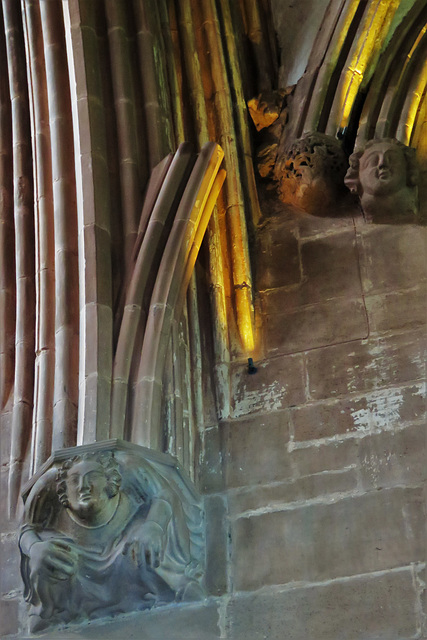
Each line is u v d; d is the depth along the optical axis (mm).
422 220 9586
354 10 10211
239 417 8977
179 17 10688
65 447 8375
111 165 9391
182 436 8703
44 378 8930
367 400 8711
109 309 8719
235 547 8336
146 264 8867
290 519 8336
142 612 8133
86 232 9016
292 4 11008
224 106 10336
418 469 8258
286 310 9469
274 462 8641
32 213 9961
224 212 9891
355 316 9219
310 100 10148
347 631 7727
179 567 8094
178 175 9242
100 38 9891
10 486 9023
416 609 7668
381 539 8039
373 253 9531
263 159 10289
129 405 8391
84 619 8156
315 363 9070
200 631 7984
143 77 9797
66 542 7988
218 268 9602
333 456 8523
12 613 8508
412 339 8922
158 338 8586
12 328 9766
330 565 8039
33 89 9961
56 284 9070
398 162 9555
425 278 9234
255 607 8016
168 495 8094
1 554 8836
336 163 9844
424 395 8586
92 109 9469
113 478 7957
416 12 10336
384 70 10203
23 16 10273
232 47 10719
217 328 9359
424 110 10242
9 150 10438
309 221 9977
